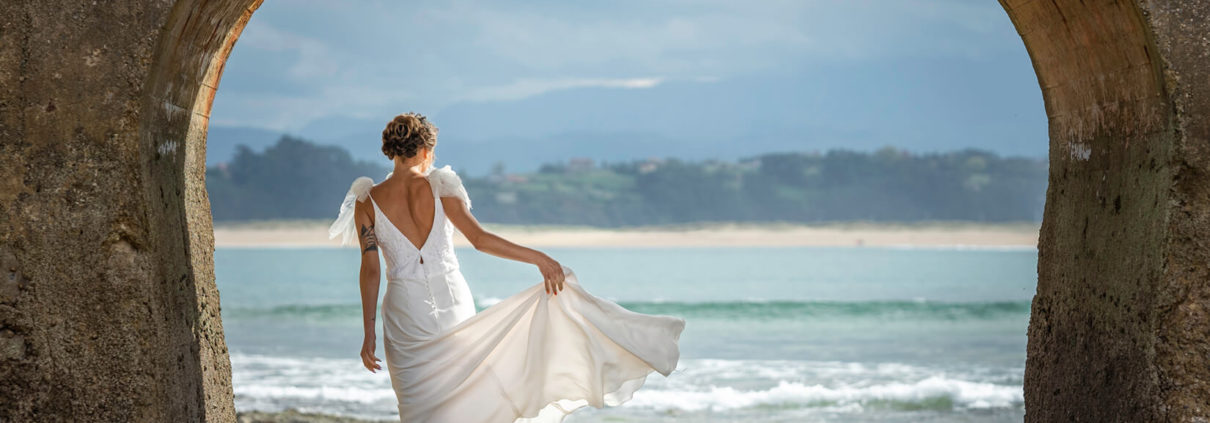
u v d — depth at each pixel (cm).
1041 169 12656
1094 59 375
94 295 324
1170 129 327
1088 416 379
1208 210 326
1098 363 373
